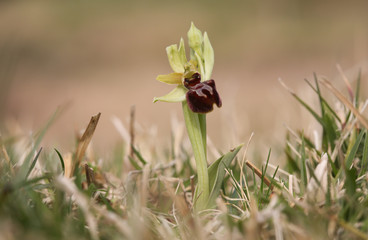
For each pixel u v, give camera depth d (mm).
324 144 360
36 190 321
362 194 319
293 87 1072
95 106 1145
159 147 428
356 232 292
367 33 1233
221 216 308
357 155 347
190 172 378
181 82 326
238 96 1099
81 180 337
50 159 360
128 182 336
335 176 331
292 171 357
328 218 301
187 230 310
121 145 450
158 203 344
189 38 329
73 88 1351
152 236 302
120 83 1387
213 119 859
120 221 293
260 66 1479
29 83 1407
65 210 308
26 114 1131
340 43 1568
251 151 460
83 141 335
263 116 809
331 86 337
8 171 332
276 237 293
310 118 411
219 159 325
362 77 466
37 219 292
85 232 301
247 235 291
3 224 281
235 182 335
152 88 1312
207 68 328
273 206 306
